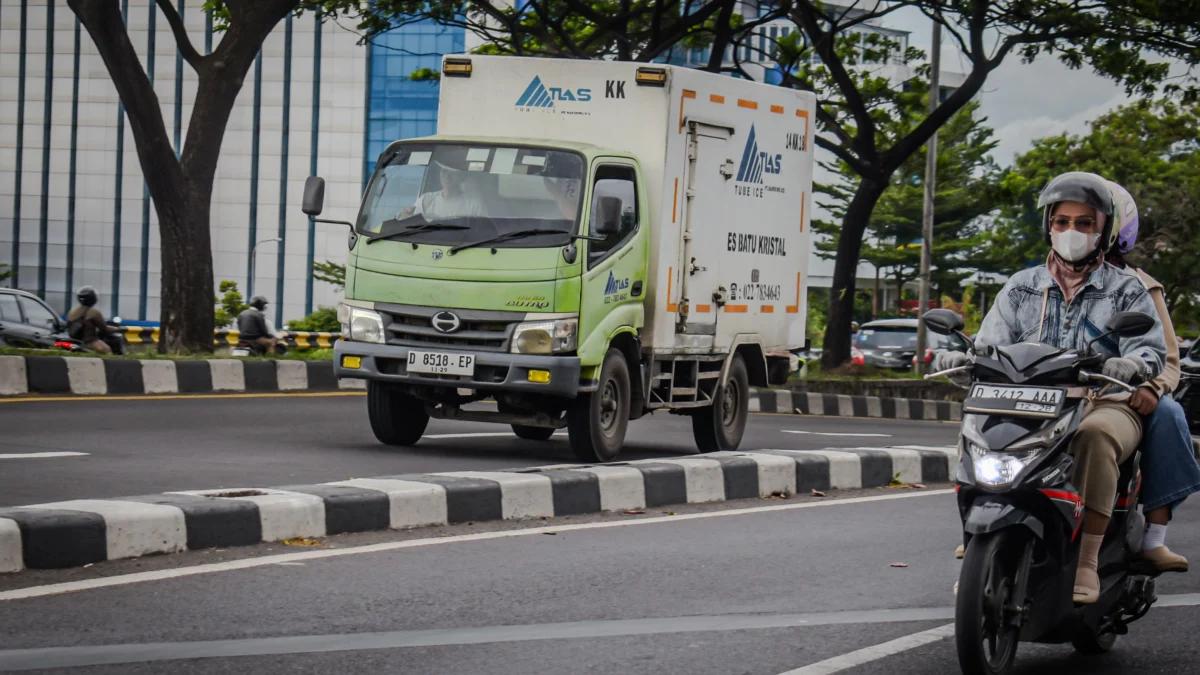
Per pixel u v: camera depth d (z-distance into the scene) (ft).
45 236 269.23
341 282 241.35
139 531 22.66
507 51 85.15
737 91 42.83
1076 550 16.71
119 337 77.56
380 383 39.42
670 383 40.81
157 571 21.50
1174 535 30.42
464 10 81.56
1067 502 16.14
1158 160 168.04
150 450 35.55
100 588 20.17
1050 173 178.09
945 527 30.55
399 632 18.29
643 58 80.07
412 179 38.40
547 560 24.29
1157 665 18.29
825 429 63.05
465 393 40.40
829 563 25.12
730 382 44.55
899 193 213.25
